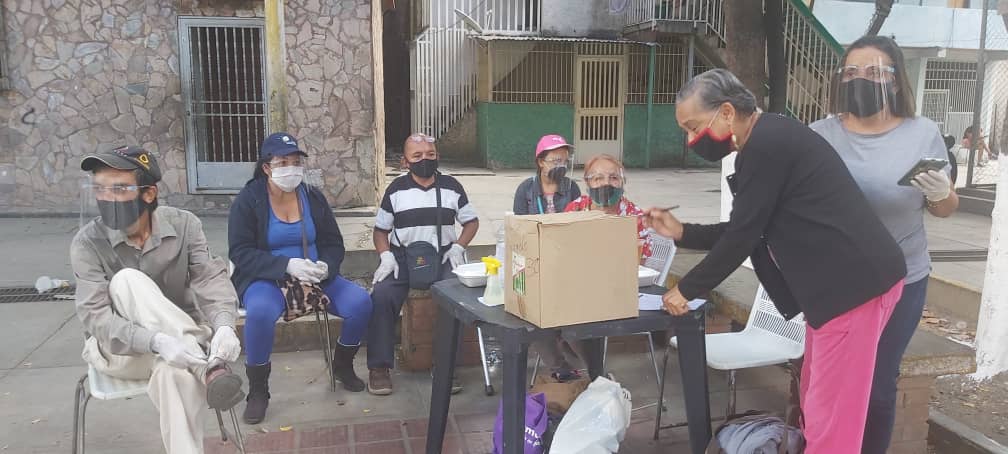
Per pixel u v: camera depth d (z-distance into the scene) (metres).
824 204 2.09
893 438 2.91
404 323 3.97
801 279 2.17
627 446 3.13
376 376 3.64
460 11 12.88
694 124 2.20
